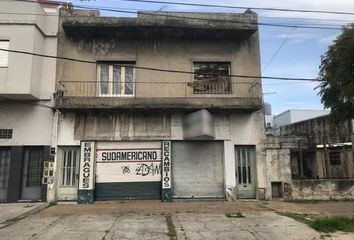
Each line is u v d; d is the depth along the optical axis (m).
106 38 15.65
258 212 12.23
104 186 14.91
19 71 13.91
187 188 15.15
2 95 14.03
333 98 13.25
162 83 15.56
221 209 12.82
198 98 14.95
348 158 18.27
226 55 16.08
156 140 15.20
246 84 15.94
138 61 15.62
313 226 9.91
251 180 15.57
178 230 9.55
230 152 15.37
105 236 8.95
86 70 15.34
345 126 19.66
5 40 14.12
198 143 15.52
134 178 15.02
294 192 15.38
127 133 15.05
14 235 9.06
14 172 14.40
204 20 15.36
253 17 15.99
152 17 15.23
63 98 14.45
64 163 14.89
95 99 14.50
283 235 9.12
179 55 15.85
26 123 14.72
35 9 14.34
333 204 14.27
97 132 14.97
